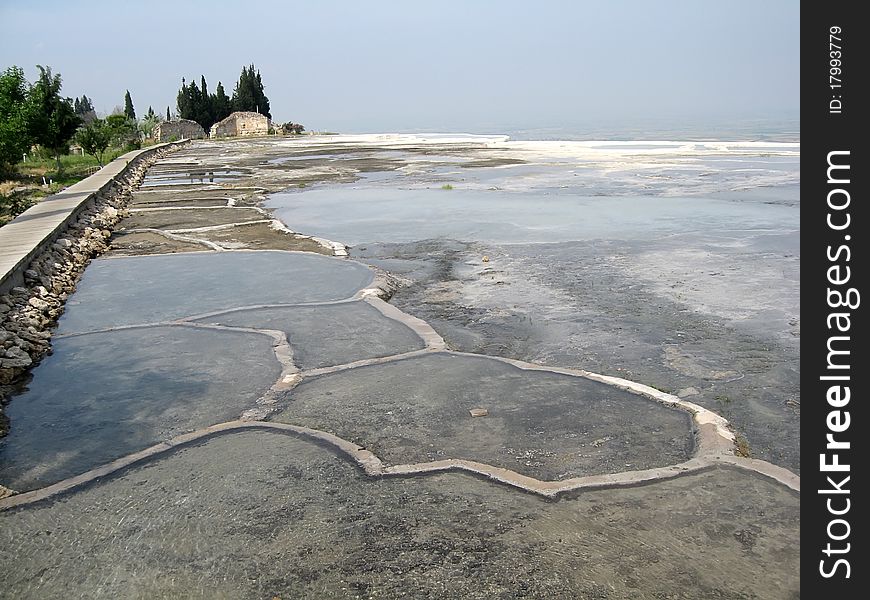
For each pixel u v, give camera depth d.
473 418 4.73
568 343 6.27
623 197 15.11
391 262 9.72
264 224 12.85
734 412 4.83
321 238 11.34
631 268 8.80
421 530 3.50
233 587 3.14
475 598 3.01
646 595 3.01
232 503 3.80
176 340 6.55
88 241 10.92
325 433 4.58
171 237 11.88
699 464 4.06
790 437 4.46
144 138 53.22
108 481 4.10
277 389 5.33
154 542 3.49
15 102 22.02
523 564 3.22
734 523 3.51
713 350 5.97
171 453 4.41
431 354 6.00
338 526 3.55
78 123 24.39
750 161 23.22
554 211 13.42
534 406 4.88
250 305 7.59
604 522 3.52
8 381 5.66
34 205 13.37
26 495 3.99
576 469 4.04
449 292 8.07
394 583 3.12
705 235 10.70
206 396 5.27
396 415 4.81
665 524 3.50
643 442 4.34
